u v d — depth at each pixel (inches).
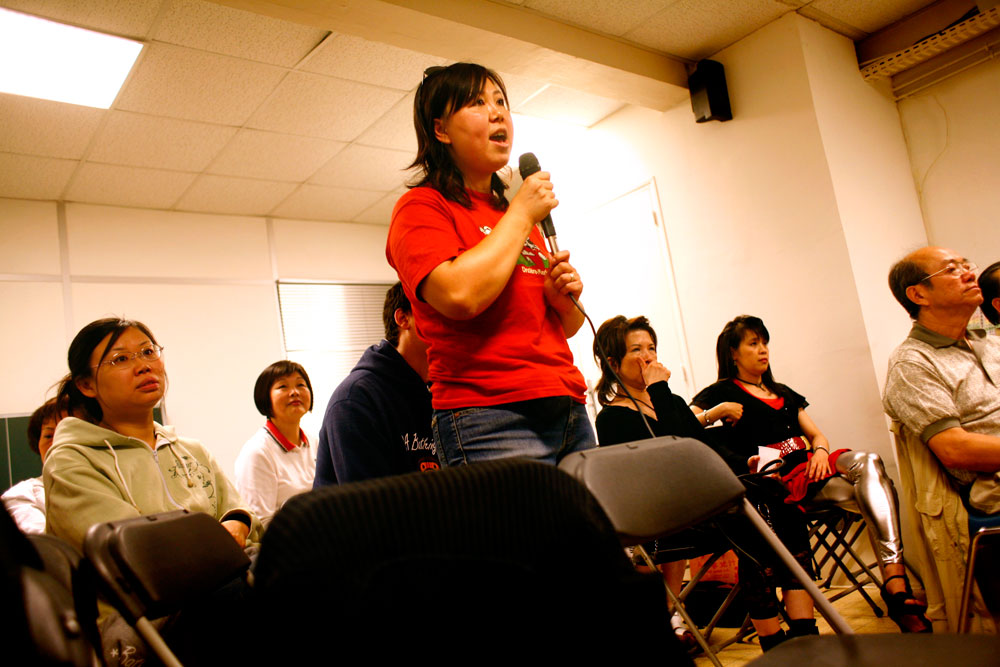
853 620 108.0
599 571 24.7
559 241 194.7
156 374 76.8
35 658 25.3
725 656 98.1
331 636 20.1
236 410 191.9
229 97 145.9
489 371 46.8
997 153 144.9
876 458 106.3
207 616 57.2
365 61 140.2
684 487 44.4
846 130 146.3
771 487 87.7
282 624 19.7
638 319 104.0
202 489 79.4
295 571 20.2
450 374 48.3
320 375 209.0
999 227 144.9
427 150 53.8
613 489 41.0
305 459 130.6
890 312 141.8
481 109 51.5
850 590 114.8
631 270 176.6
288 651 19.5
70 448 69.8
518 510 24.3
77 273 176.9
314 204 205.8
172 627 56.8
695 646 99.9
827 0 142.6
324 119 159.5
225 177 179.9
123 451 73.4
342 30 121.6
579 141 189.0
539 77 148.1
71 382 75.8
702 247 161.6
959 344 90.5
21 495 104.3
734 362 126.1
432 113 52.9
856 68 154.3
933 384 87.0
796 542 88.4
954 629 83.8
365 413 69.0
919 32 150.0
